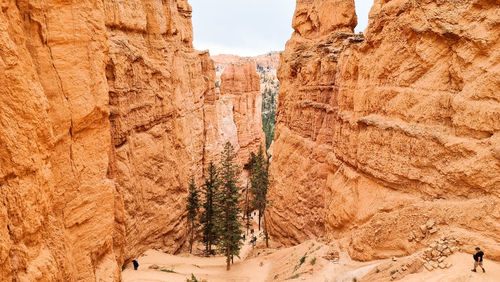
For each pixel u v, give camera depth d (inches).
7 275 309.7
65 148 461.4
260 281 1001.5
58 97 443.2
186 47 1852.9
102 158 539.5
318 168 1250.6
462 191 623.8
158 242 1283.2
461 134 637.3
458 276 507.5
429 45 713.6
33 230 355.3
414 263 598.2
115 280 552.4
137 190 1141.7
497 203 557.9
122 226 813.2
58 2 441.4
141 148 1179.3
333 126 1219.2
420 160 704.4
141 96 1186.6
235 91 3166.8
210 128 2075.5
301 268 886.4
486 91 601.6
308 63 1402.6
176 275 994.7
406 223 690.8
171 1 1551.4
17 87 341.7
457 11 666.8
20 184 339.0
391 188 784.9
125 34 1151.6
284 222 1427.2
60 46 444.8
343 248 872.9
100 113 517.7
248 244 1685.5
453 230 597.3
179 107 1519.4
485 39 609.3
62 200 454.0
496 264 521.7
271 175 1601.9
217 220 1397.6
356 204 893.8
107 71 1013.8
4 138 323.9
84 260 491.5
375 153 829.2
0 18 332.8
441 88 693.9
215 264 1300.4
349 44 1187.9
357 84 959.6
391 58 812.6
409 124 744.3
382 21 852.6
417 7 738.8
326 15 1472.7
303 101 1393.9
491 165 574.2
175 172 1414.9
